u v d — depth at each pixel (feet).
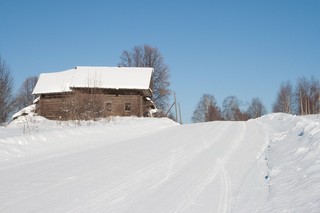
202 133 70.18
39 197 27.20
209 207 24.43
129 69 158.92
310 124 47.52
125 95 153.07
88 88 122.42
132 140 62.64
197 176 33.88
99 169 37.27
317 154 31.17
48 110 154.51
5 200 26.53
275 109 255.91
